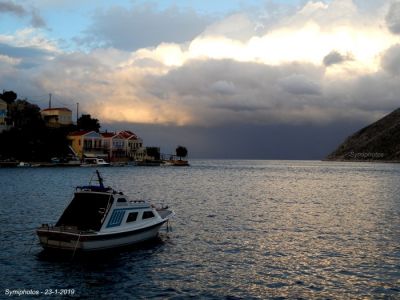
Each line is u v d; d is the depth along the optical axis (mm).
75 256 24391
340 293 20375
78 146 154125
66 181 81625
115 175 108188
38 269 22688
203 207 49750
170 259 25438
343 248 29234
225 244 29844
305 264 25125
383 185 92375
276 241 31219
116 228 25781
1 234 30641
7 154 133375
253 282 21766
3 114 140750
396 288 21109
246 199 59562
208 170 165375
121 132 176625
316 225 38281
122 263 24219
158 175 115062
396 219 42250
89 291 19891
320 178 120250
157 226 29172
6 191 60719
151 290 20250
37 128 144000
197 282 21562
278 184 92312
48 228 24734
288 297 19797
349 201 59094
